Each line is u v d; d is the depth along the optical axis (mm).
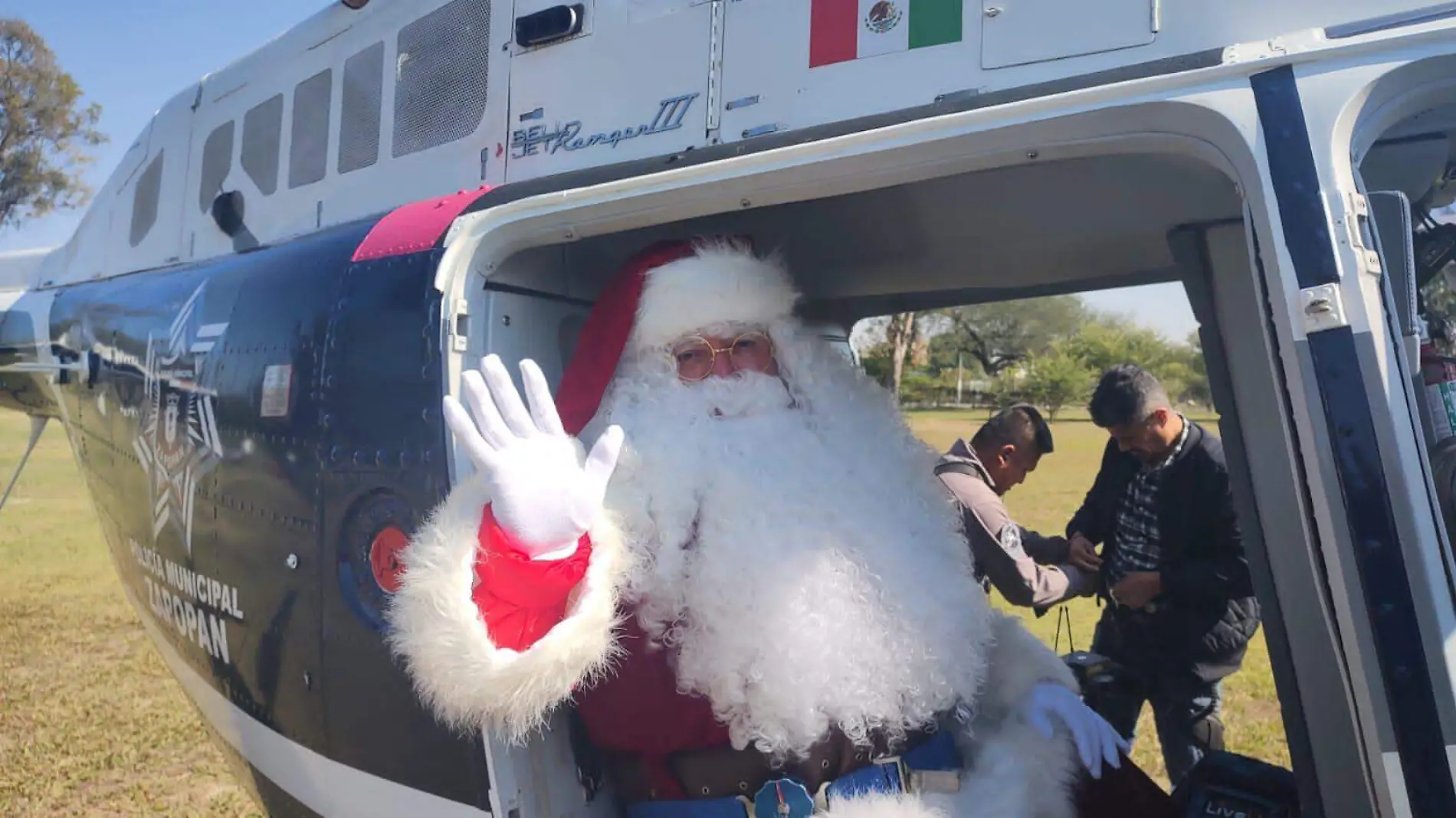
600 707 1593
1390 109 1156
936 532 1750
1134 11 1353
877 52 1533
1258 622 2754
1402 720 1044
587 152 1806
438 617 1310
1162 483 2738
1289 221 1116
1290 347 1121
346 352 1824
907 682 1574
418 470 1652
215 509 2277
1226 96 1184
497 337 1690
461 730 1582
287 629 2010
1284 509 1812
